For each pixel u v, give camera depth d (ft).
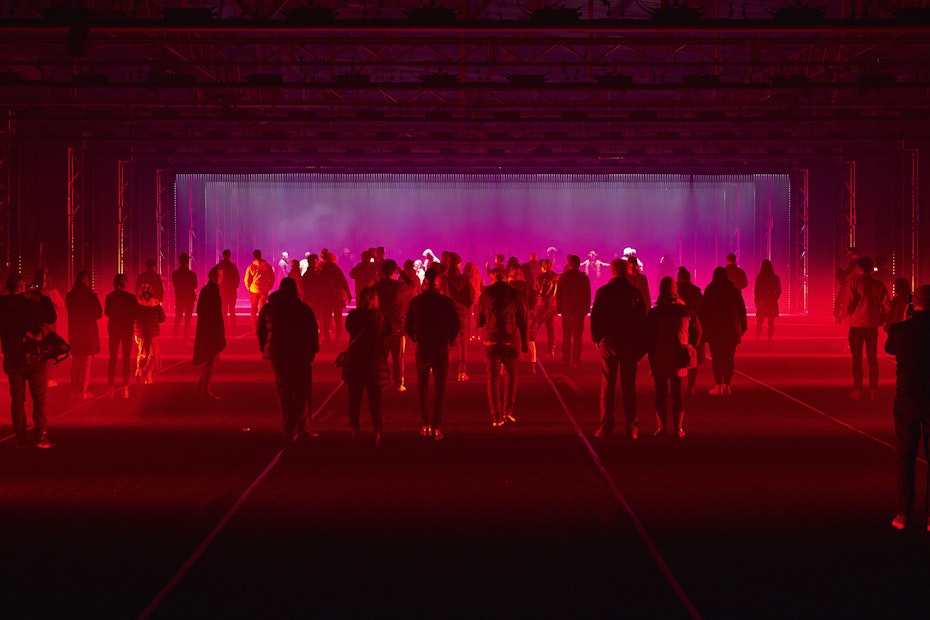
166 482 34.27
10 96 106.01
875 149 133.28
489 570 23.79
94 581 23.12
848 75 101.09
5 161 110.01
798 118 98.32
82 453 39.91
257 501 31.27
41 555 25.30
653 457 38.81
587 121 99.25
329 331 94.58
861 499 31.53
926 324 27.32
